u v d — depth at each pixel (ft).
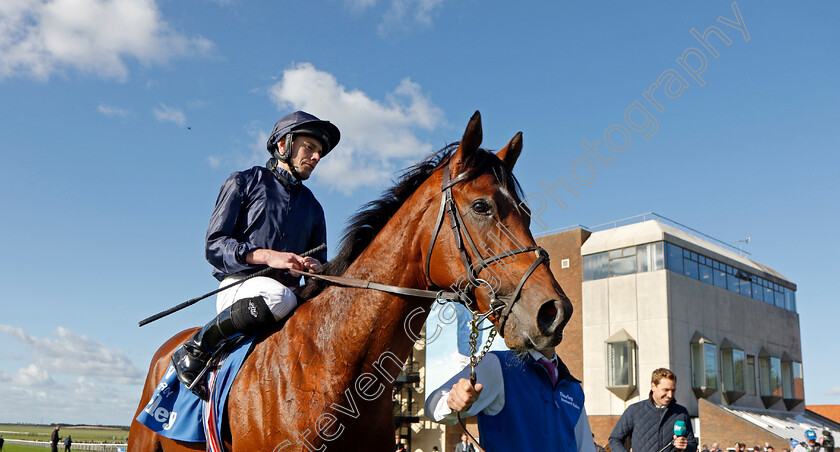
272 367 8.19
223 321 8.57
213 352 8.87
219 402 8.44
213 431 8.46
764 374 93.86
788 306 104.73
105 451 116.57
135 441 10.38
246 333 8.66
